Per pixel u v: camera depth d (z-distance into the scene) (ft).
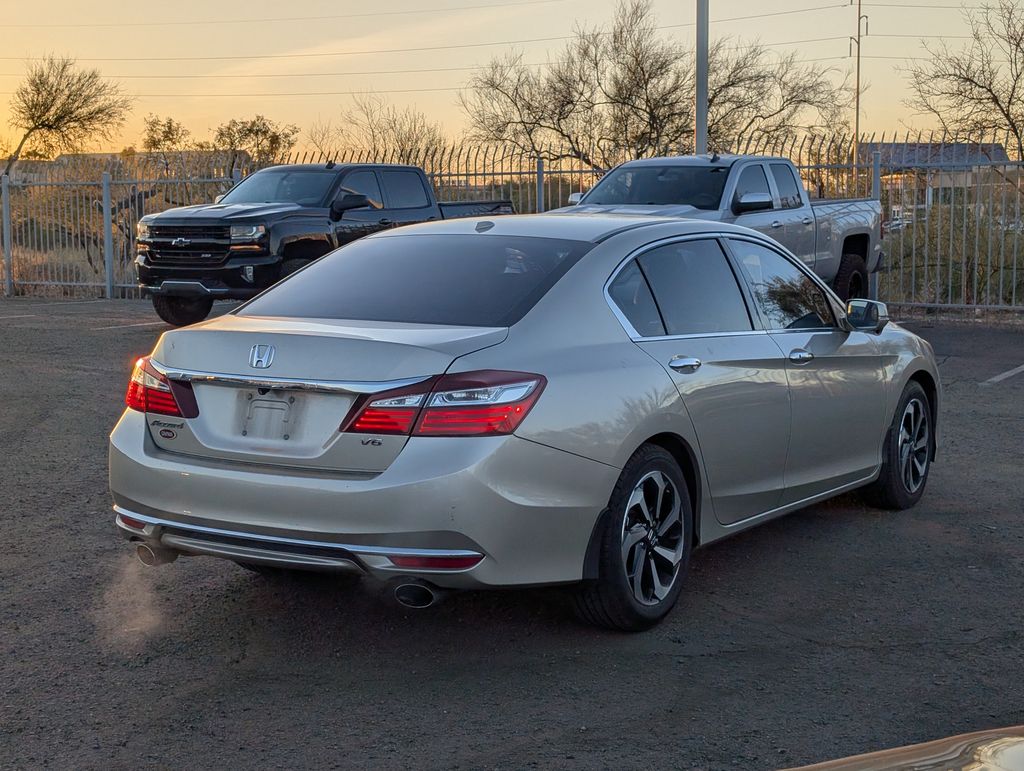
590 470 13.57
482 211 54.95
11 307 60.08
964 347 45.01
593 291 14.80
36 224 68.90
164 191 65.92
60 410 30.04
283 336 13.39
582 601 14.39
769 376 16.93
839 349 18.88
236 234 43.70
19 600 15.98
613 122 142.31
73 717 12.35
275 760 11.37
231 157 65.10
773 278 18.34
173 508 13.60
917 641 14.69
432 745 11.68
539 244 15.71
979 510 21.25
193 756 11.46
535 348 13.62
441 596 12.91
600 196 42.83
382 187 49.57
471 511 12.53
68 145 163.12
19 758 11.40
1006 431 28.60
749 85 141.38
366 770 11.14
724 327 16.63
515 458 12.83
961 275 54.44
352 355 13.01
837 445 18.90
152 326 50.01
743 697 12.87
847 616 15.60
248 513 13.08
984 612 15.78
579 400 13.55
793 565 17.90
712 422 15.66
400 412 12.67
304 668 13.74
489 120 146.10
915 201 55.57
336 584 16.71
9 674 13.47
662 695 12.92
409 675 13.52
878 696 12.92
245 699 12.85
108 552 18.22
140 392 14.35
